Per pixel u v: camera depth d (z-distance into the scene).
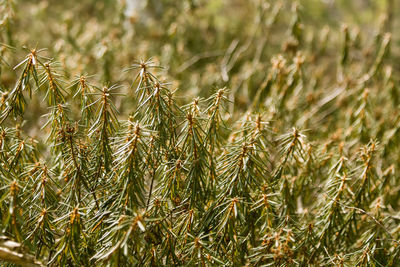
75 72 1.11
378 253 0.87
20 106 0.83
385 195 0.94
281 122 1.06
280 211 0.89
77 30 1.50
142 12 1.70
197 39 1.67
